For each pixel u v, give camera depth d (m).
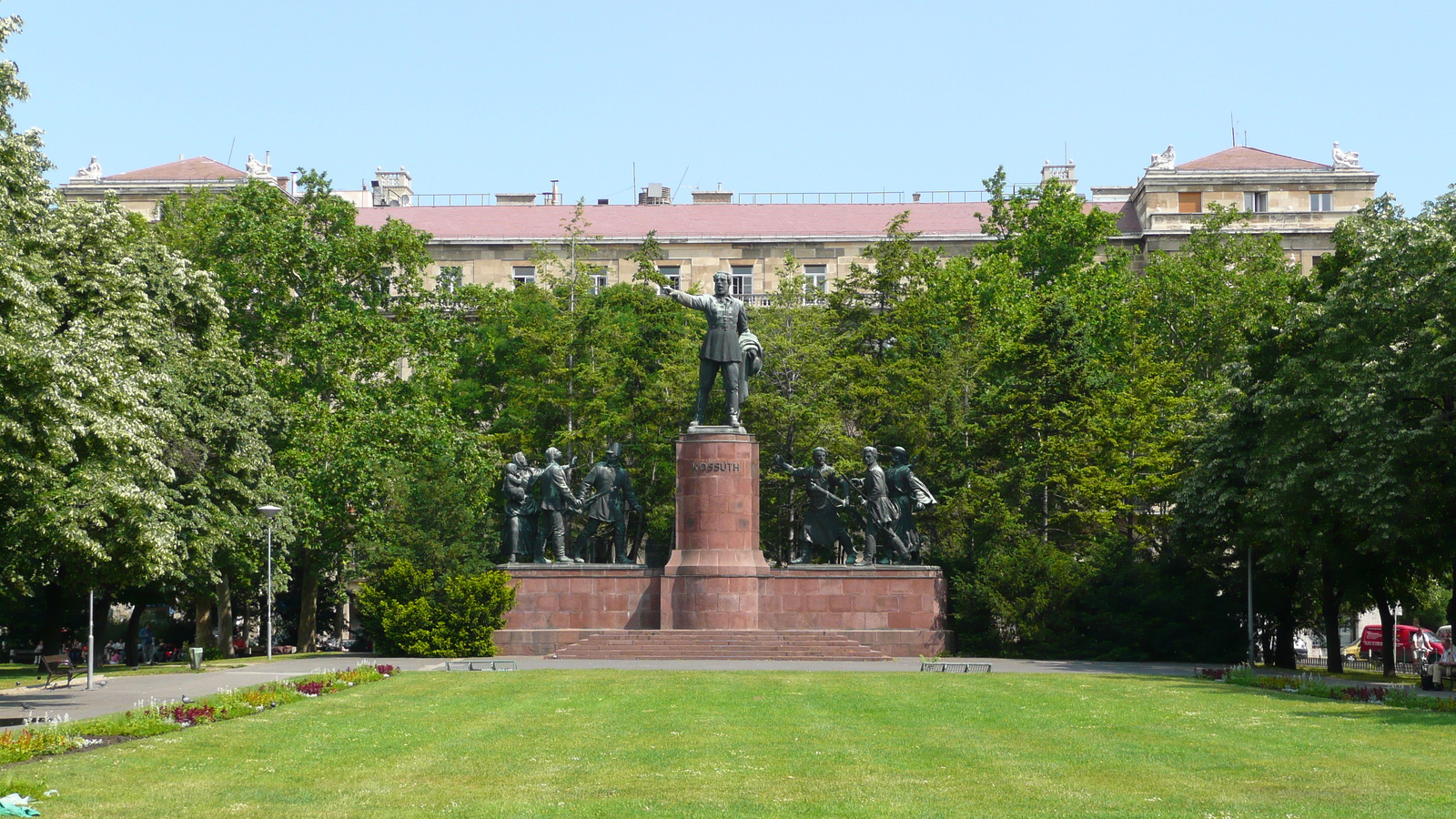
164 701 28.50
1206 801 16.45
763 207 100.81
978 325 65.69
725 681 34.69
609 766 19.31
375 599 49.78
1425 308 39.81
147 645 59.75
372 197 110.31
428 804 16.39
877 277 69.19
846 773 18.67
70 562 32.97
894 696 30.17
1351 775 18.41
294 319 62.84
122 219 38.50
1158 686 33.81
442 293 67.94
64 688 34.09
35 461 28.31
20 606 58.88
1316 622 58.44
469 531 51.38
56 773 18.53
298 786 17.61
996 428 57.16
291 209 63.25
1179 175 94.94
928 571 49.12
